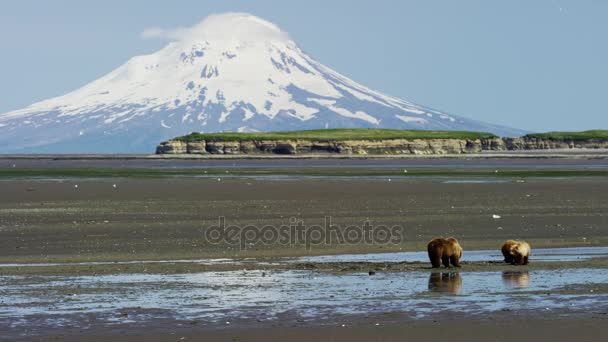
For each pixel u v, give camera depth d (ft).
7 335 122.42
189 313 135.85
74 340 119.65
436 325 126.72
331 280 167.22
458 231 256.73
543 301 144.05
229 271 180.45
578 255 206.90
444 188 441.27
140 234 246.88
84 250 215.51
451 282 164.14
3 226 265.75
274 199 370.12
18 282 165.37
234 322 129.59
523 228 263.29
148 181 526.16
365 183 492.13
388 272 177.88
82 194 401.70
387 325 127.03
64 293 153.17
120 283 164.14
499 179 542.98
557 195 388.16
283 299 146.92
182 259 201.77
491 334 121.29
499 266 185.98
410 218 291.38
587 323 127.03
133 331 124.26
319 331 123.85
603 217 293.02
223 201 359.46
